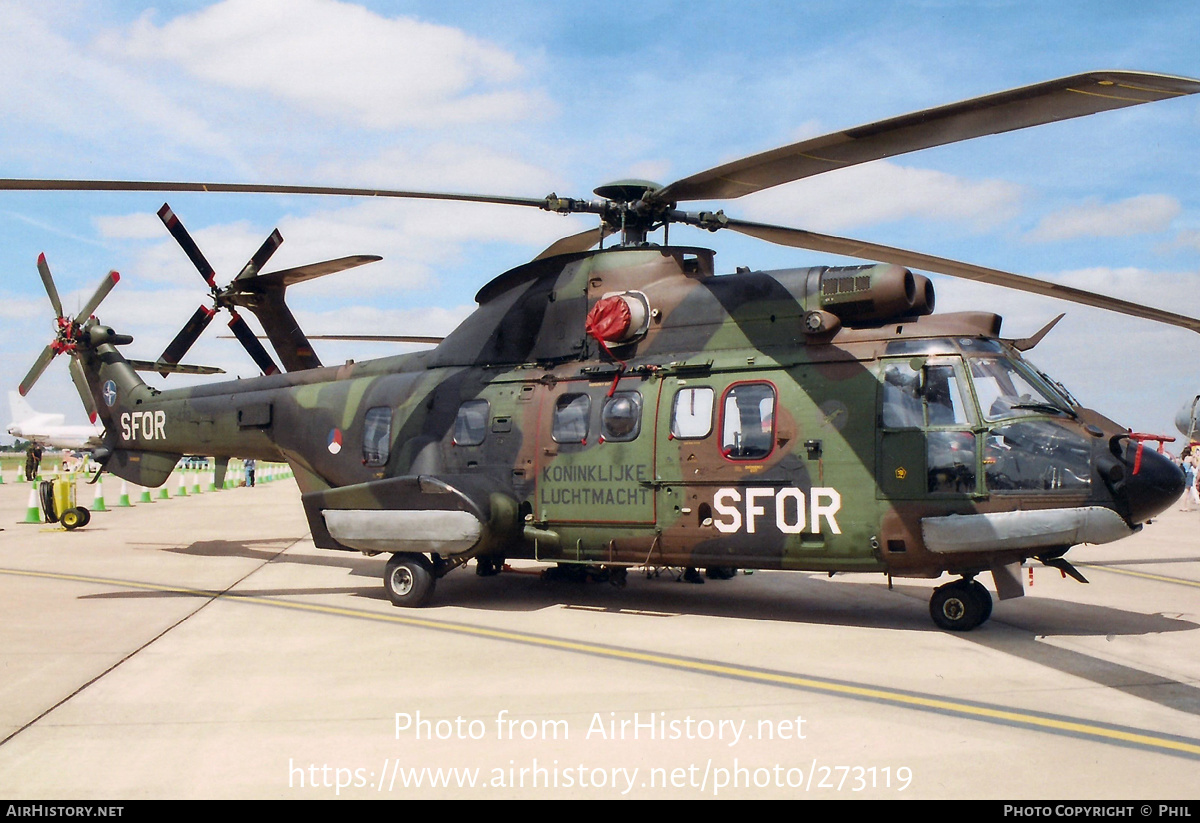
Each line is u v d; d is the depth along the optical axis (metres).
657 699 6.10
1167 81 5.39
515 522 9.66
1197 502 24.50
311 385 12.18
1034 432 7.90
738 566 8.89
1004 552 7.92
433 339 13.06
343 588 11.05
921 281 8.66
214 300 13.23
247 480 39.31
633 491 9.23
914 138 6.87
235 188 8.39
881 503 8.19
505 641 7.98
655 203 9.29
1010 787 4.53
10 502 27.27
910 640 7.97
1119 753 5.02
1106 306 9.17
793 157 7.48
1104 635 8.16
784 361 8.80
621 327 9.39
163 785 4.61
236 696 6.21
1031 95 5.91
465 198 8.97
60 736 5.37
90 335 15.02
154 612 9.35
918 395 8.20
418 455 10.55
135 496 31.00
